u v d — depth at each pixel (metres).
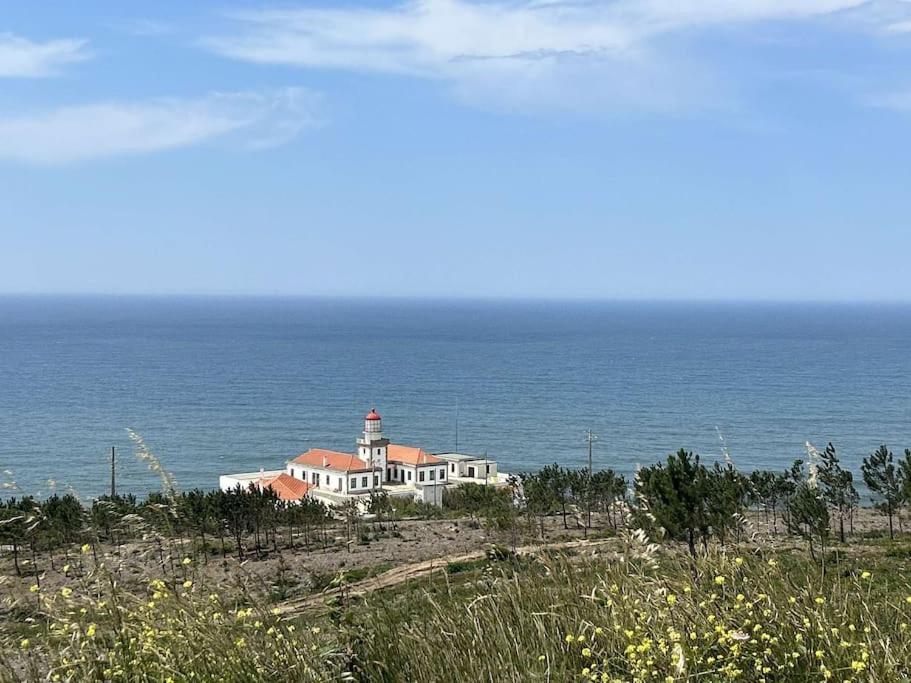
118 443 127.00
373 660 7.05
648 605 7.00
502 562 9.13
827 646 6.44
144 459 7.89
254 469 112.94
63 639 6.42
